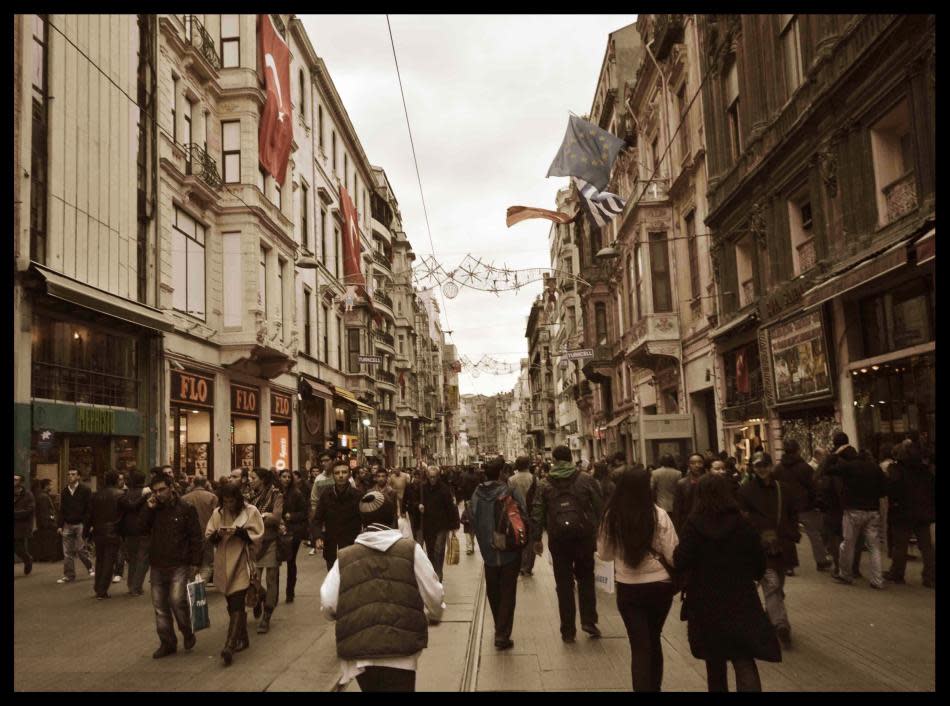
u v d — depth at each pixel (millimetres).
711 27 20250
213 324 20578
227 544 6914
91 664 6531
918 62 11164
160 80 17844
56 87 12852
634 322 27953
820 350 14641
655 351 24656
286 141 23250
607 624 7797
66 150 13156
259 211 21594
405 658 3977
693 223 23500
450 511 10344
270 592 7918
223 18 22031
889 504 9281
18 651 6988
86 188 13781
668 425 21781
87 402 14539
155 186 17078
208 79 20578
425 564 4184
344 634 3986
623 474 5246
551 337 80562
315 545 14586
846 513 9078
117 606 9227
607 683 5676
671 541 5055
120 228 14945
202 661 6621
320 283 31234
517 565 7039
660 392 27641
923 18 10930
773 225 17125
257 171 22094
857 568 9562
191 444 19328
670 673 5922
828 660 6020
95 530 9812
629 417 32719
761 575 4648
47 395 13211
